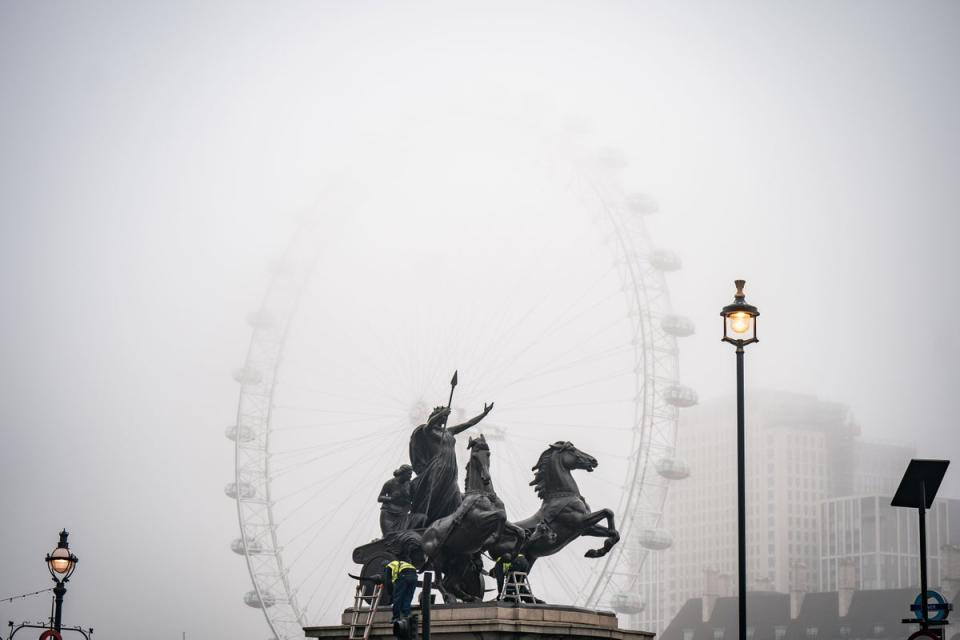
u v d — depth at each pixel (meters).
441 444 52.16
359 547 51.44
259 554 103.00
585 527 51.53
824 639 199.12
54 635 49.97
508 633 43.06
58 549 51.31
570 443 52.97
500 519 47.59
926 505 35.97
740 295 39.44
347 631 46.53
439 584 48.25
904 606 194.62
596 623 46.03
